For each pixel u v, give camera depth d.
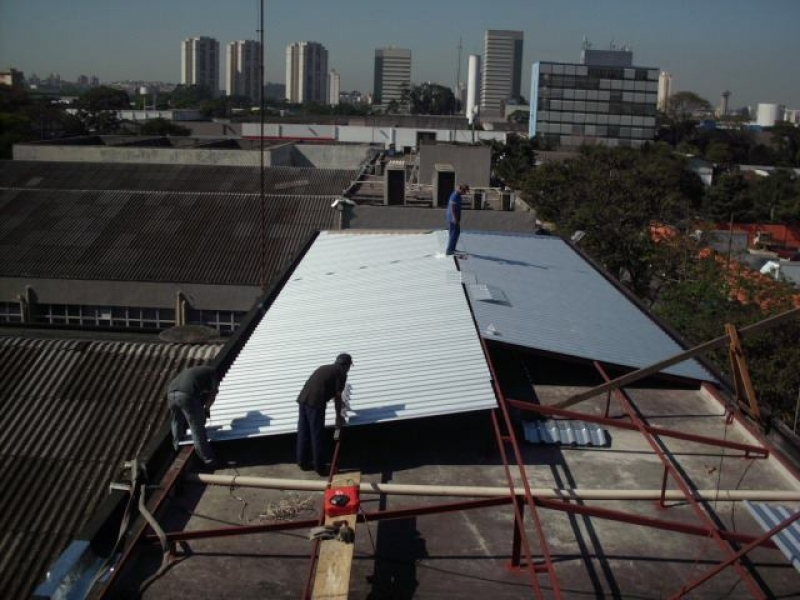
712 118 180.00
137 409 14.16
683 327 29.30
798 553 5.96
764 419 9.34
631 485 8.29
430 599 6.48
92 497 12.34
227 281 27.48
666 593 6.57
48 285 27.69
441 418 9.47
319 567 6.04
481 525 7.53
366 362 10.00
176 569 6.79
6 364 15.00
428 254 16.61
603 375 10.20
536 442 9.04
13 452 13.12
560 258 18.22
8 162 41.34
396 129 78.44
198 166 41.44
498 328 11.08
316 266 16.95
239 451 8.73
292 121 93.12
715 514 7.70
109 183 38.94
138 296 27.72
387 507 7.74
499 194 29.77
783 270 42.56
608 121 124.38
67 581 6.23
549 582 6.70
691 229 40.41
